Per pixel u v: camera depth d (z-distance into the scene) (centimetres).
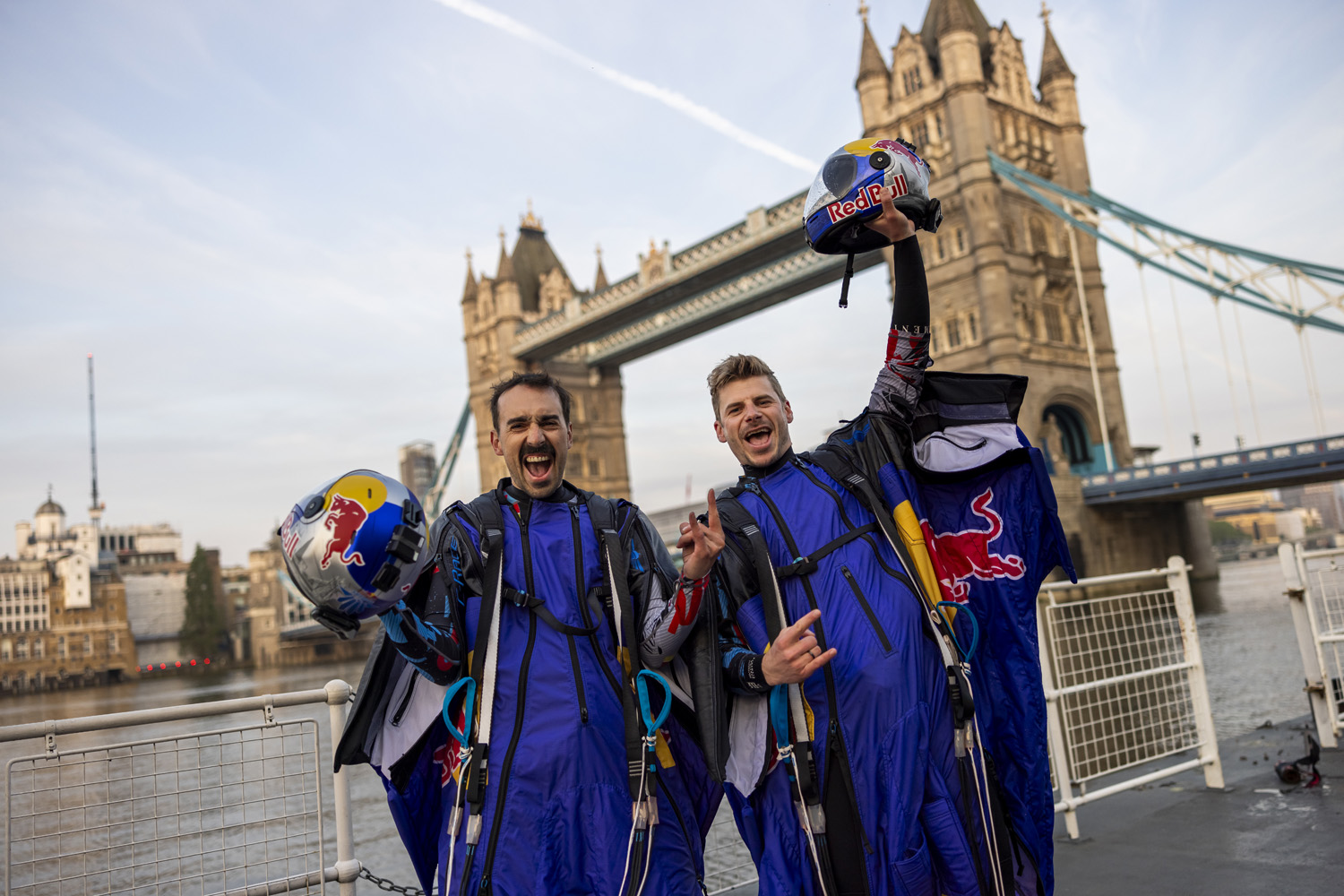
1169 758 528
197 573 12306
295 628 9162
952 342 4878
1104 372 5078
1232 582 5241
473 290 8369
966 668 208
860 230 215
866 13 5459
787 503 221
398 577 174
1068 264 5047
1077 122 5538
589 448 8088
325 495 176
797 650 179
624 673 205
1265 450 3750
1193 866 350
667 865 196
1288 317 4219
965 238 4834
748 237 5103
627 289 6097
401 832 208
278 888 288
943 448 228
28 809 472
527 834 188
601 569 214
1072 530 4328
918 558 213
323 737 705
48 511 14875
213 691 5978
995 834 198
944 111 4975
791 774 198
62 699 7675
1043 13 5766
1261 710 1141
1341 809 397
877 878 187
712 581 214
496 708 198
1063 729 421
